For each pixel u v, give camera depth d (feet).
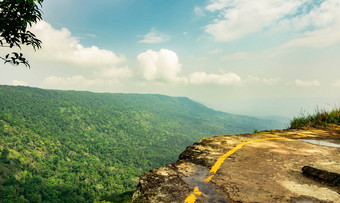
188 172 8.56
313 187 6.86
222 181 7.50
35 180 387.75
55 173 461.37
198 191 6.66
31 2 9.41
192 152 11.89
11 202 280.10
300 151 11.70
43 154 538.88
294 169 8.71
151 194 6.48
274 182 7.36
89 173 501.56
